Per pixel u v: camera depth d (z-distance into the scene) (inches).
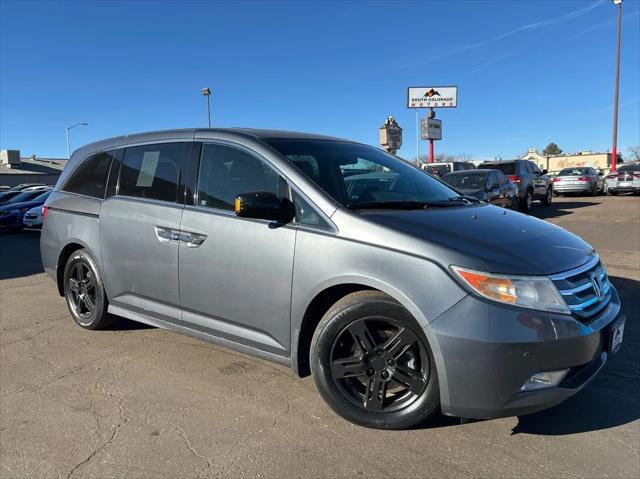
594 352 108.9
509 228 125.2
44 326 203.3
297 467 106.3
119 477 103.8
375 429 119.1
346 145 161.9
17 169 2159.2
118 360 165.0
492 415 105.8
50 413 130.6
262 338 134.0
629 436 116.3
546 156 3361.2
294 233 125.9
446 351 105.5
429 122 1058.1
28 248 491.5
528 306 103.7
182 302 151.3
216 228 140.9
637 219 498.0
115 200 173.2
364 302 115.7
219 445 114.7
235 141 146.5
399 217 121.3
